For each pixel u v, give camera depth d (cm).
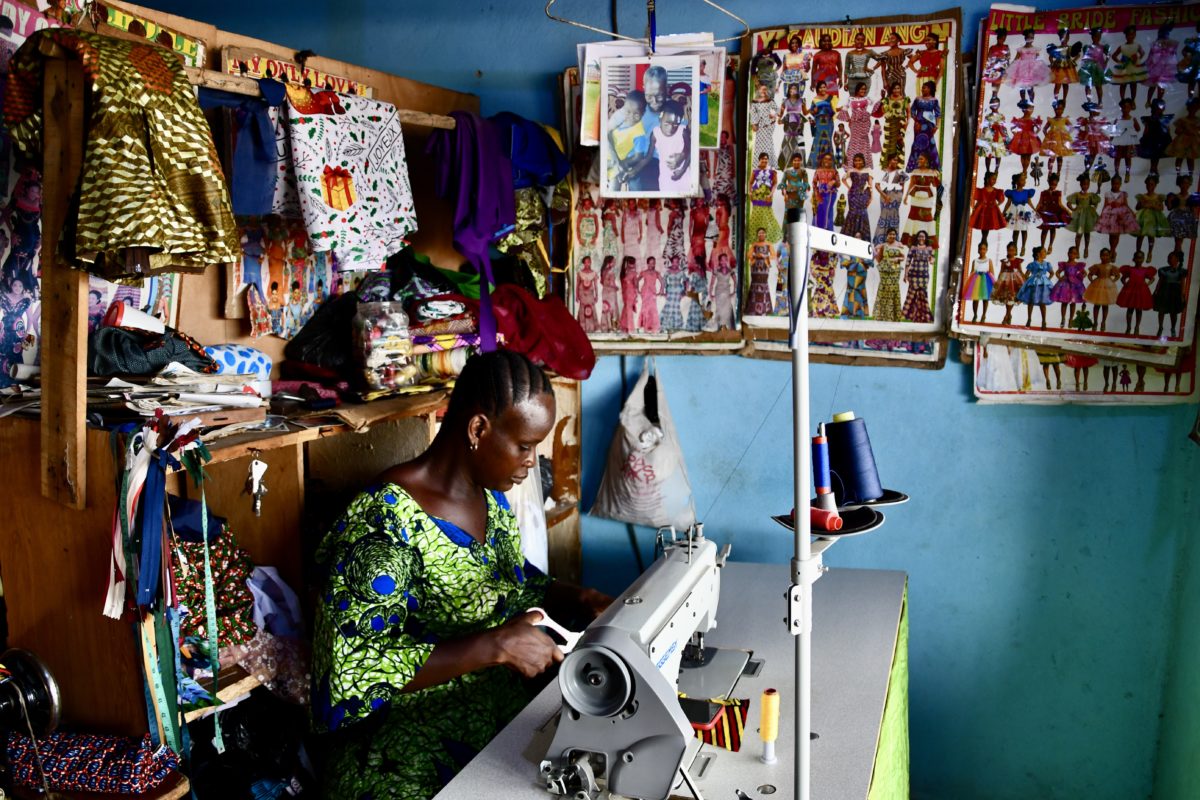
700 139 293
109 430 178
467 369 202
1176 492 269
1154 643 277
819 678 194
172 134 174
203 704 202
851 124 284
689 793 154
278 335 275
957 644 297
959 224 280
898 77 278
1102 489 277
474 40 321
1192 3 251
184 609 212
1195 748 247
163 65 178
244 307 265
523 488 286
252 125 224
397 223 255
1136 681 281
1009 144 270
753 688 189
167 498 196
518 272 314
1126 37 257
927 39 274
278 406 239
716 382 310
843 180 287
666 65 289
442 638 205
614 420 324
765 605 234
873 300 289
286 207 237
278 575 239
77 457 177
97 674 188
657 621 160
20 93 174
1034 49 265
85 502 182
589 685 152
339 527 197
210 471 247
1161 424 269
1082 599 283
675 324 311
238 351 254
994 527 289
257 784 235
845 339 293
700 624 195
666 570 179
